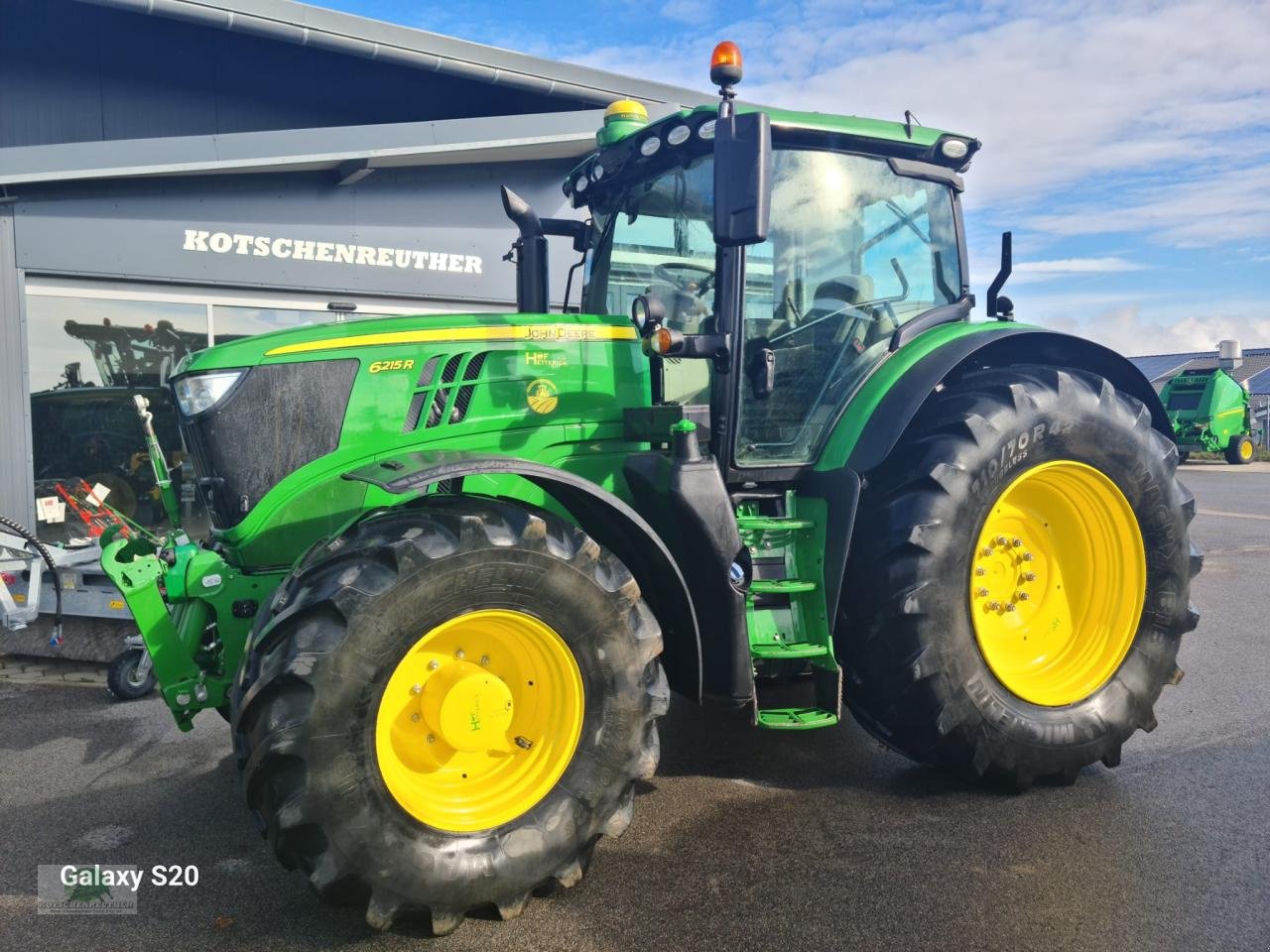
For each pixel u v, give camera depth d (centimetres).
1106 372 377
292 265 732
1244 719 399
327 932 246
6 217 633
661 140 342
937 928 240
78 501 678
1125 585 346
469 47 775
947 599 307
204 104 763
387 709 239
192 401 294
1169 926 239
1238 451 2000
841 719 406
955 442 313
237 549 295
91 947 241
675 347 303
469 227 802
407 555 234
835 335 347
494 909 250
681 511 286
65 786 351
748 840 291
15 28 696
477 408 311
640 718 265
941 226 378
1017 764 317
